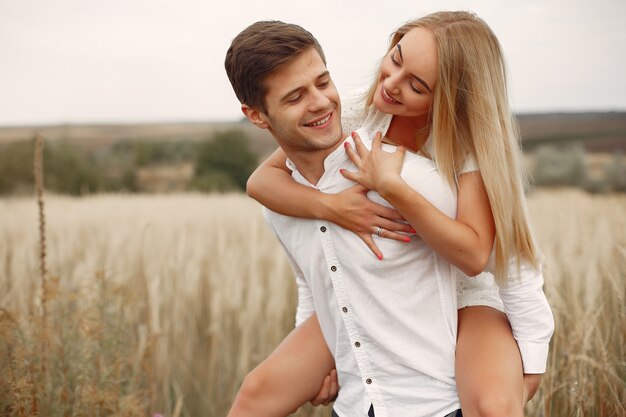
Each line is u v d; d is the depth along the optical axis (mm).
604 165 50750
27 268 4523
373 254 1902
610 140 57250
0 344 2664
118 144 54562
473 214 1848
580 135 59750
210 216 6973
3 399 2605
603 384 2521
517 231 1879
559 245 4145
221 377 3846
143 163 53562
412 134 2070
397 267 1911
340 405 2088
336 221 1919
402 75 1883
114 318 3105
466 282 2062
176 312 4195
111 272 3932
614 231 3527
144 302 3795
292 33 1858
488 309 2004
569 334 2766
